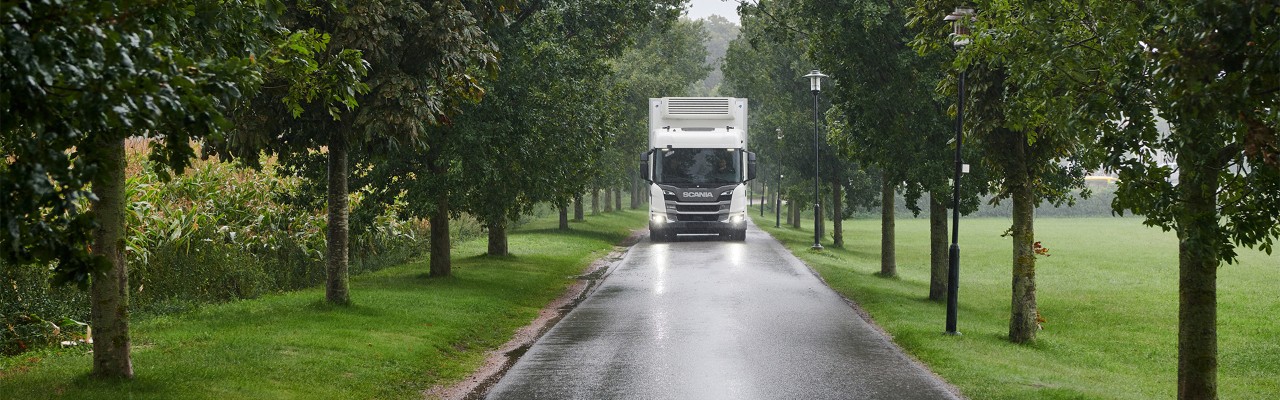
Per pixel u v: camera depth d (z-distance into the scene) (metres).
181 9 6.77
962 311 21.00
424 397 10.48
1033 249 16.08
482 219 22.95
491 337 15.38
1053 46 9.56
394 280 21.59
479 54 14.89
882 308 19.02
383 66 14.48
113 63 4.85
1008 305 23.05
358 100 14.60
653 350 13.52
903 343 14.77
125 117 4.78
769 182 79.12
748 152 39.91
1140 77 8.12
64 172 4.93
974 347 14.31
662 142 39.47
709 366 12.17
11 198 4.79
